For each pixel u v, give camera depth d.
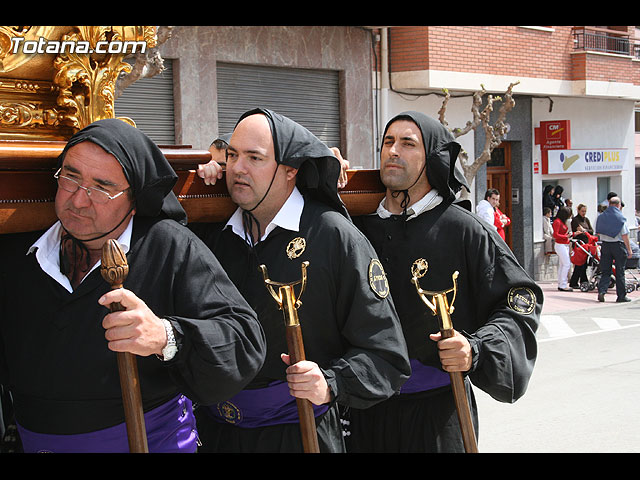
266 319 2.73
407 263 3.37
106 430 2.21
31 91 2.38
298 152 2.72
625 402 6.73
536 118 16.42
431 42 13.28
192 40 10.65
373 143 13.05
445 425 3.34
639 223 19.19
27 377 2.21
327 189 2.83
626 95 17.16
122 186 2.13
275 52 11.61
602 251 13.25
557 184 17.44
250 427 2.80
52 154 2.22
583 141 17.47
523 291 3.34
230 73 11.24
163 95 10.58
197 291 2.23
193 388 2.16
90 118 2.48
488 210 13.12
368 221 3.48
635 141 20.25
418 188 3.40
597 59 16.38
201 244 2.33
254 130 2.69
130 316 1.94
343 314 2.75
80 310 2.18
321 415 2.83
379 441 3.40
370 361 2.64
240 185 2.70
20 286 2.25
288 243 2.75
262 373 2.75
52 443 2.22
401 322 3.37
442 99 14.33
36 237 2.29
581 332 10.22
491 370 3.04
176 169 2.63
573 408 6.57
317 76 12.35
